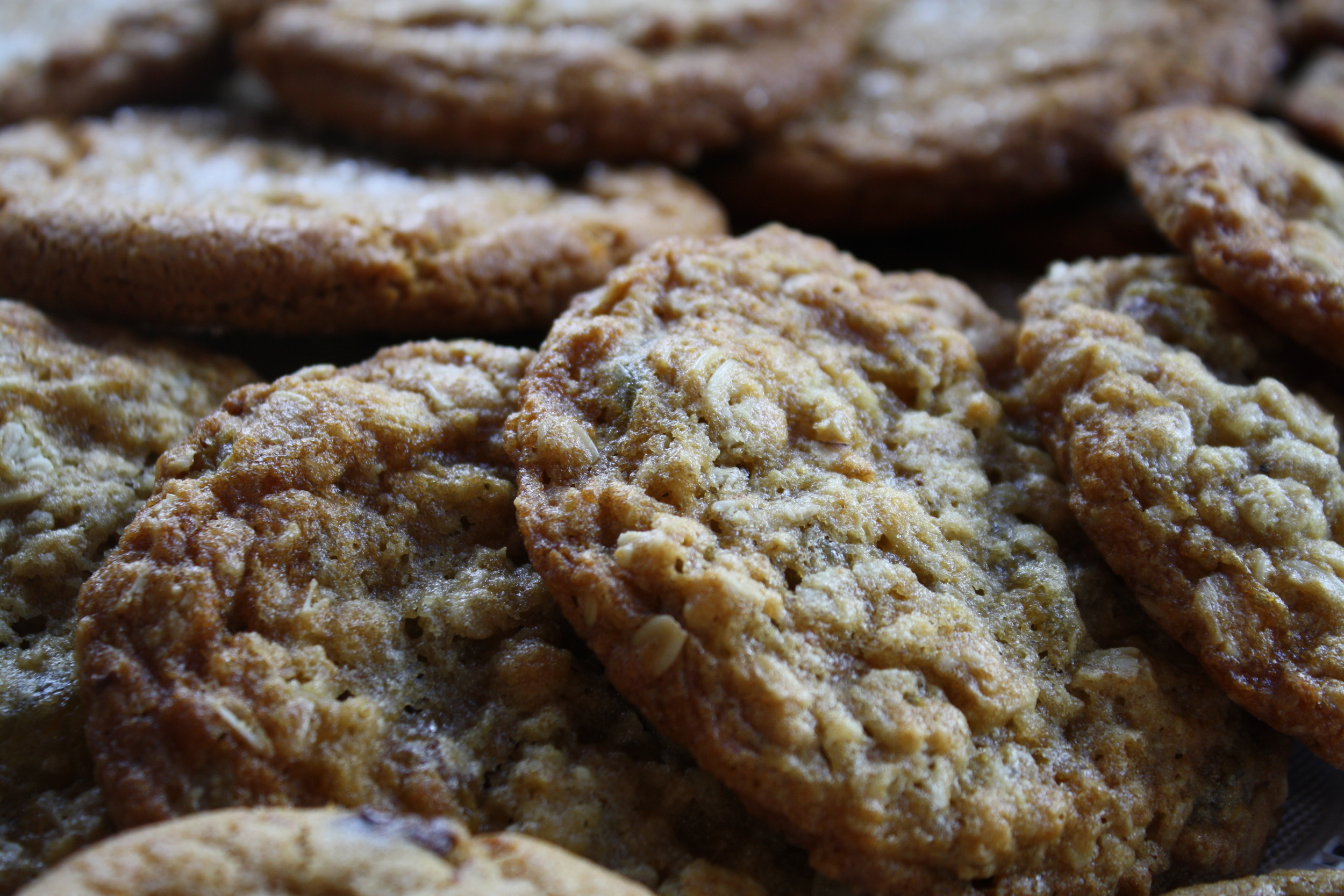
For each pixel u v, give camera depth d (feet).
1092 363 0.67
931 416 0.67
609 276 0.72
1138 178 0.73
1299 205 0.72
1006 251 0.86
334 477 0.63
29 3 0.86
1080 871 0.60
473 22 0.82
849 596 0.61
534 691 0.62
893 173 0.83
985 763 0.60
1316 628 0.62
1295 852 0.65
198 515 0.62
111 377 0.68
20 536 0.65
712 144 0.82
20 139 0.78
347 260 0.70
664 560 0.60
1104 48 0.86
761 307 0.67
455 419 0.65
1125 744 0.62
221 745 0.58
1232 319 0.69
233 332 0.73
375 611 0.62
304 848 0.55
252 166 0.78
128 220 0.71
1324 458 0.65
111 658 0.60
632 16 0.82
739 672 0.59
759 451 0.63
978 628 0.62
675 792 0.61
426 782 0.60
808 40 0.85
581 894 0.55
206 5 0.87
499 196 0.77
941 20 0.90
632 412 0.63
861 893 0.59
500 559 0.64
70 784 0.61
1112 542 0.64
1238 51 0.87
